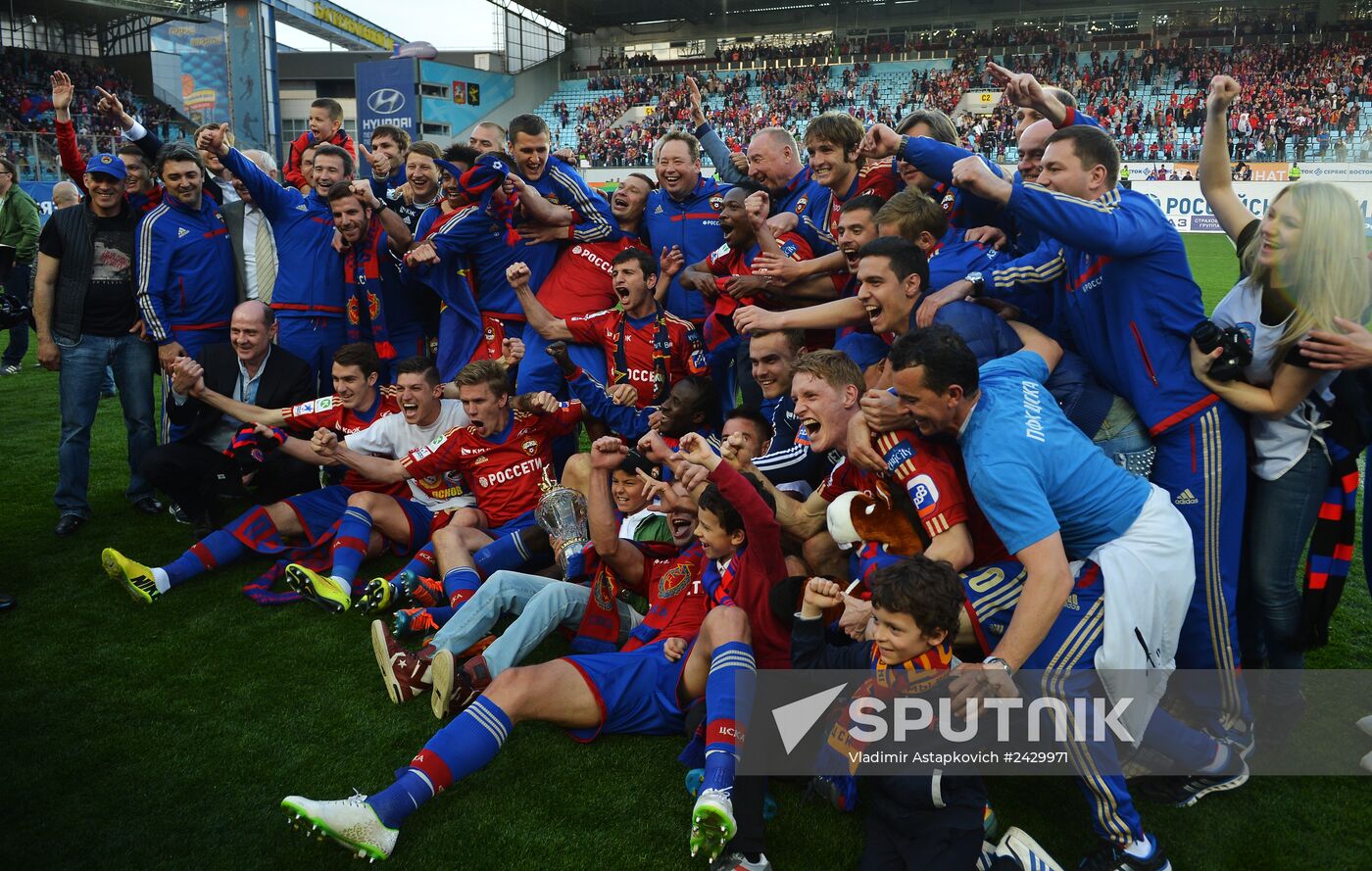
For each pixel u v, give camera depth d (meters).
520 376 5.50
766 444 4.23
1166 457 3.23
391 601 4.34
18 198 9.30
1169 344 3.19
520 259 5.77
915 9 40.31
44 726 3.49
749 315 4.05
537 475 4.72
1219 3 37.47
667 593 3.63
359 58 40.69
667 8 39.94
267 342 5.33
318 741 3.41
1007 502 2.68
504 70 38.62
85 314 5.44
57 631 4.25
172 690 3.76
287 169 8.09
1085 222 3.01
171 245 5.57
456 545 4.30
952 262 3.80
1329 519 3.29
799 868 2.80
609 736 3.44
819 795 3.10
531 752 3.35
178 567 4.66
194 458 5.27
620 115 38.78
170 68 33.03
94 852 2.82
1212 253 19.67
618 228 5.86
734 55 40.81
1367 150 26.66
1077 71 36.69
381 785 3.16
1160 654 2.86
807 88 38.41
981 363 3.37
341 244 5.68
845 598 3.02
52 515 5.73
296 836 2.91
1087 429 3.33
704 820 2.64
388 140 7.29
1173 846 2.87
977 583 2.98
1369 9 36.09
